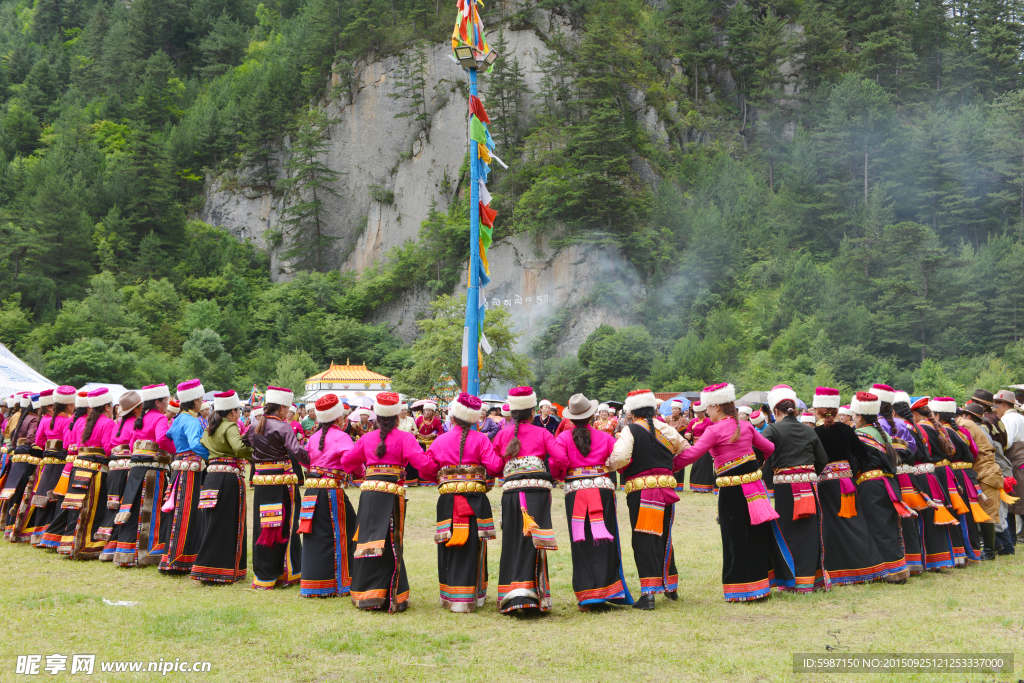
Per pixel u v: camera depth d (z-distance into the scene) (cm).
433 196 10019
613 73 9912
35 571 866
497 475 743
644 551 721
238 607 707
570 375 7462
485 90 9825
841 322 7319
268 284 10562
